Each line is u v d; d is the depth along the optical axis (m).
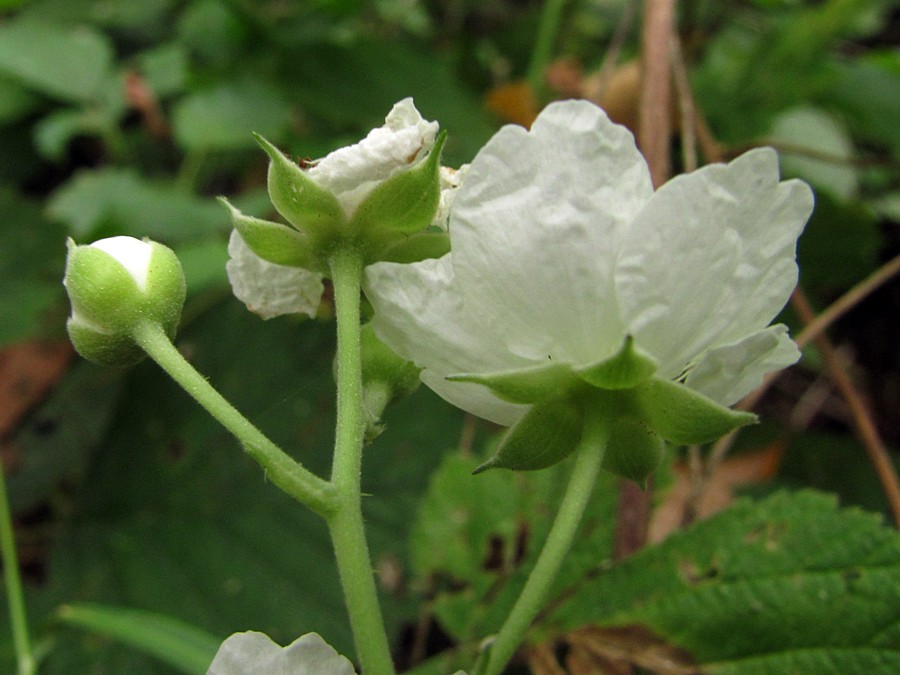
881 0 0.20
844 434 0.17
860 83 0.16
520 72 0.20
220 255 0.14
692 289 0.05
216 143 0.16
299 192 0.06
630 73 0.15
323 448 0.14
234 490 0.14
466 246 0.06
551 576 0.05
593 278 0.05
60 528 0.15
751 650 0.08
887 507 0.13
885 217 0.18
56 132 0.18
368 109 0.16
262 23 0.17
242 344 0.15
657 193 0.05
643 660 0.08
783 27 0.16
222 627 0.13
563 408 0.06
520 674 0.10
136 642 0.09
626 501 0.09
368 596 0.06
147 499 0.14
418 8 0.21
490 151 0.05
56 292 0.16
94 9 0.21
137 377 0.15
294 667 0.05
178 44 0.18
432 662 0.09
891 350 0.17
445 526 0.10
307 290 0.07
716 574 0.08
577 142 0.06
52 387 0.16
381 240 0.06
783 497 0.08
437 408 0.13
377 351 0.06
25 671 0.11
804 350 0.15
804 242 0.14
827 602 0.08
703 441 0.05
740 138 0.15
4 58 0.18
